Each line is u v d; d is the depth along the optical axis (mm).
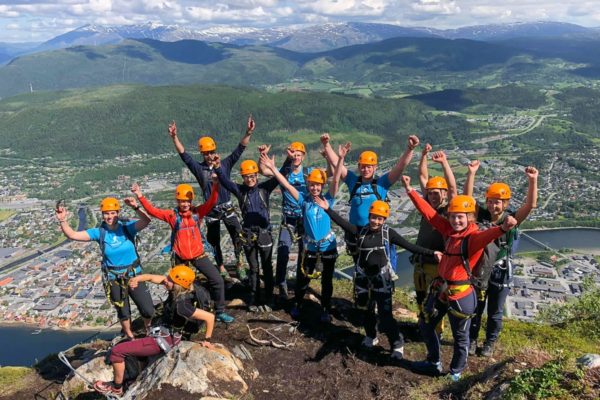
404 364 8547
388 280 8336
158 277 8414
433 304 7707
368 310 8922
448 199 8984
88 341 11586
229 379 7602
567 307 16953
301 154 10492
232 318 10008
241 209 10227
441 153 9133
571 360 6559
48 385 9930
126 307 8953
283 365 8570
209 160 10414
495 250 7555
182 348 7809
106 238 8531
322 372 8320
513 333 11031
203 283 10539
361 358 8773
